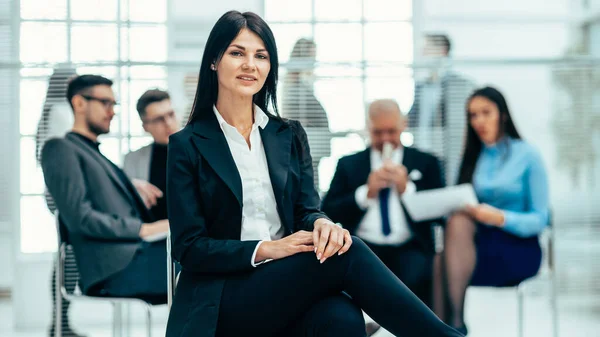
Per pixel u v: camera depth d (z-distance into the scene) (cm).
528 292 521
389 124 357
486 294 538
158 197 355
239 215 197
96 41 391
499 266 348
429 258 349
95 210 334
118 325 355
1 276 377
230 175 196
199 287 191
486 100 361
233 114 205
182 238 193
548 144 393
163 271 328
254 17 204
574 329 418
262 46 203
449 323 345
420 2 431
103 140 358
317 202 211
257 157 204
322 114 376
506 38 524
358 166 360
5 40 383
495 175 361
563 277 391
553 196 393
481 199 361
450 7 523
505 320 457
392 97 380
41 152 340
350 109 377
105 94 355
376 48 424
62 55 388
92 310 427
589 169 392
